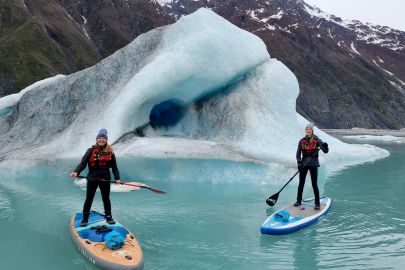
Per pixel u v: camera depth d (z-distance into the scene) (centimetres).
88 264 528
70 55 11438
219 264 527
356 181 1200
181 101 1392
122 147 1180
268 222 667
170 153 1117
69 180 1191
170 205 860
